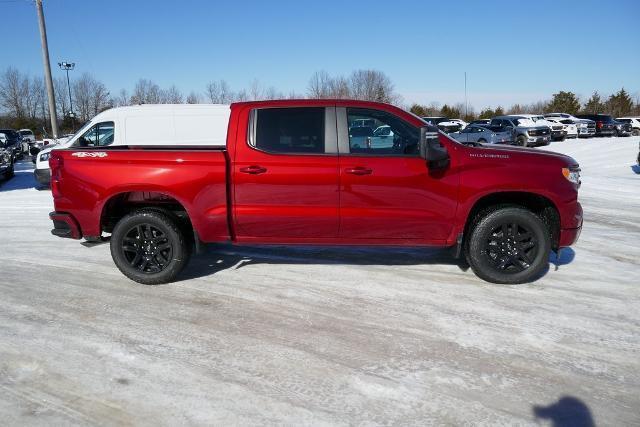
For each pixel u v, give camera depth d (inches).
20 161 986.1
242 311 169.8
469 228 192.5
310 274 207.8
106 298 183.5
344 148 185.0
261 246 252.8
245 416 111.6
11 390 122.3
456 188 183.3
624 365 133.0
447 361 134.9
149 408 114.7
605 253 238.1
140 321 162.2
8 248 259.8
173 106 423.8
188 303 177.5
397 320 161.2
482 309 169.3
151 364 134.3
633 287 190.2
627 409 114.0
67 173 191.8
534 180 182.7
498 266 191.5
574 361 134.9
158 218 192.1
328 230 188.9
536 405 115.4
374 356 137.9
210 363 134.7
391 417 111.0
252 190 185.9
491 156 185.5
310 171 182.7
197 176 185.5
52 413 113.1
